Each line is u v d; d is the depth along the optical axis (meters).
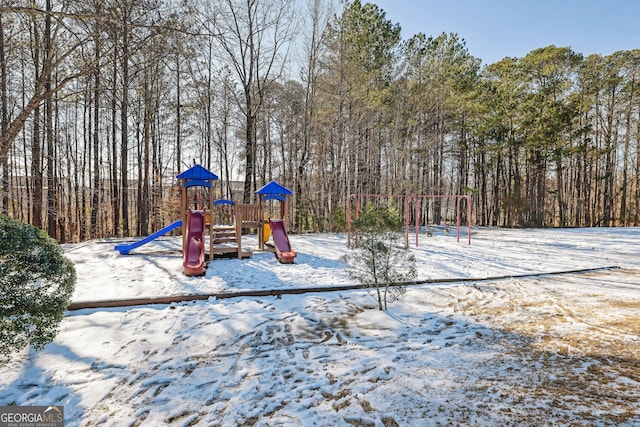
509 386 2.76
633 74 23.17
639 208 25.77
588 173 27.80
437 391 2.71
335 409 2.52
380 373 3.07
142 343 3.77
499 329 4.24
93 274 6.64
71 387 2.87
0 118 12.53
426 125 21.47
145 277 6.50
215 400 2.70
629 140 25.09
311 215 16.27
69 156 17.83
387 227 5.72
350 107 17.92
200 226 8.54
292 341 3.88
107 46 8.00
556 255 10.16
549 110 21.39
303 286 6.10
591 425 2.21
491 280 6.93
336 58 17.02
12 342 3.06
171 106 17.47
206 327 4.26
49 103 12.47
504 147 22.89
